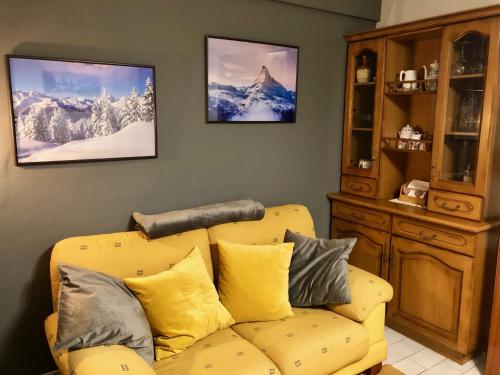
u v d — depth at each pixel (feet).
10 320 7.14
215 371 5.84
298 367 6.27
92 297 5.65
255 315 7.25
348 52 10.63
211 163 8.95
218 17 8.53
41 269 7.26
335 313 7.67
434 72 9.02
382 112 9.89
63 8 6.87
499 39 7.50
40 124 6.86
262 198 9.91
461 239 8.10
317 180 10.85
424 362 8.55
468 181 8.30
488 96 7.73
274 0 9.19
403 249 9.25
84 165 7.41
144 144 7.94
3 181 6.76
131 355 5.28
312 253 8.13
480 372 8.24
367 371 8.09
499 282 7.59
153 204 8.30
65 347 5.18
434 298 8.74
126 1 7.43
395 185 10.55
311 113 10.39
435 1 9.92
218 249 7.66
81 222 7.53
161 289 6.35
